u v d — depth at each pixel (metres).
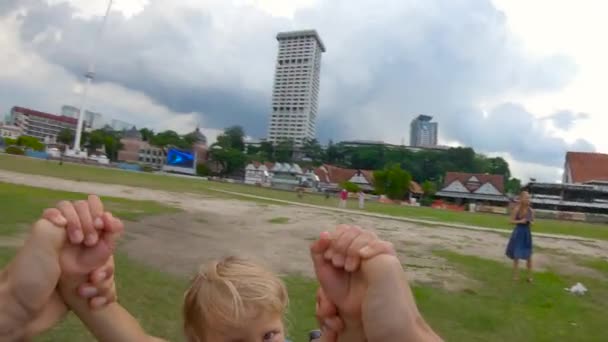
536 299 7.20
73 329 3.79
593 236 21.62
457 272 9.12
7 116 155.38
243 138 135.38
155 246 8.55
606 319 6.23
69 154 77.31
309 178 93.12
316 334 1.82
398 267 0.86
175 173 93.25
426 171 115.12
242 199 27.78
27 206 11.44
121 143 114.31
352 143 142.50
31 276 0.89
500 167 118.38
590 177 71.50
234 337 1.01
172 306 4.81
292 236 12.34
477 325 5.55
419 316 0.87
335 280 0.90
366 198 64.44
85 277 1.01
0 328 0.88
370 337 0.85
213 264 1.10
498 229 21.33
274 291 1.05
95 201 1.01
